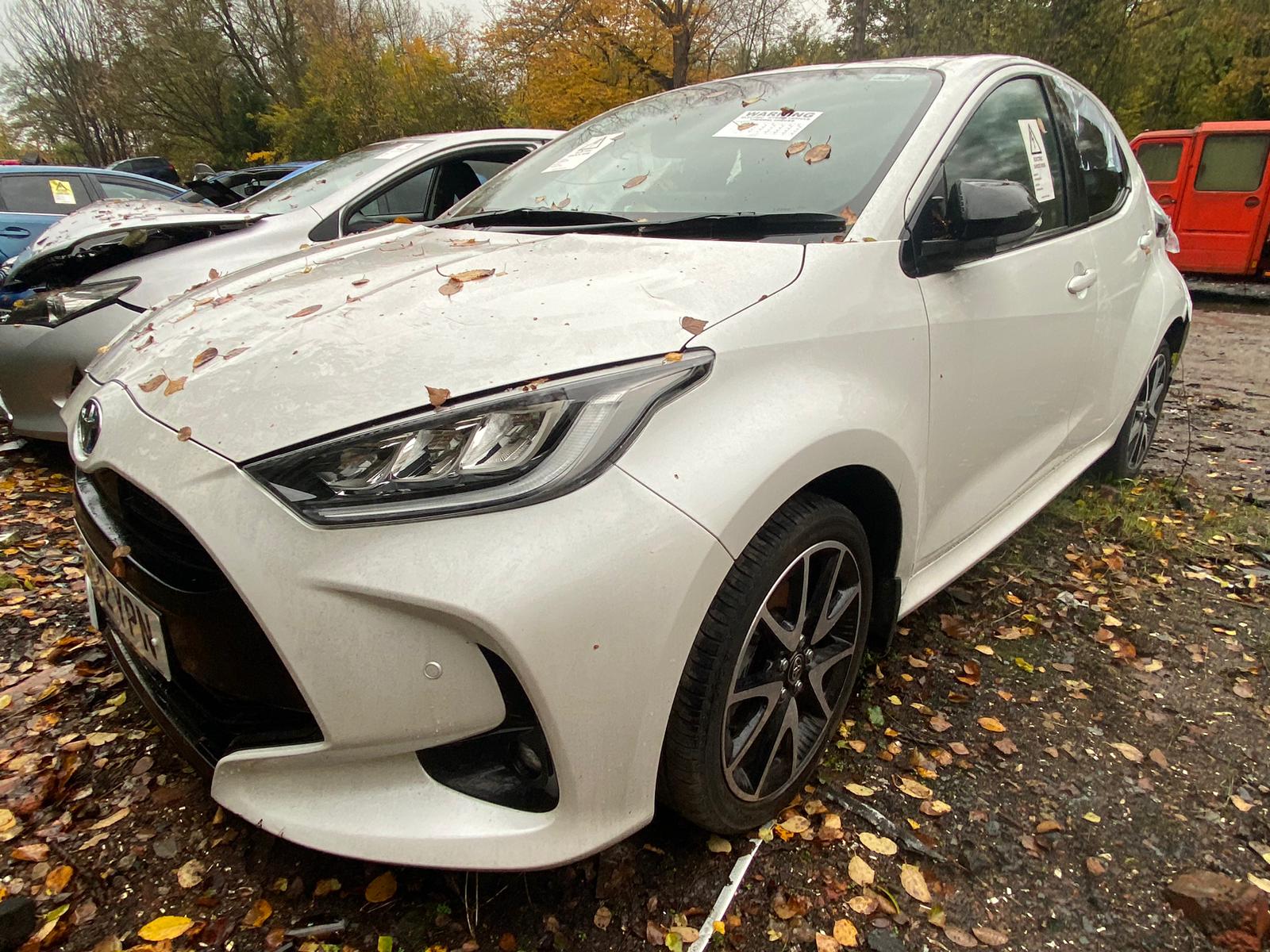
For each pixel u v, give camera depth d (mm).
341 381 1470
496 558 1313
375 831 1421
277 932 1567
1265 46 19844
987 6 14602
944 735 2182
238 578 1342
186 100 33500
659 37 19109
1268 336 8961
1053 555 3264
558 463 1374
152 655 1605
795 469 1586
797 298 1739
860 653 2061
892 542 2090
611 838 1471
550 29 19531
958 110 2307
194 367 1655
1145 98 20484
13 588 2869
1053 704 2340
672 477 1444
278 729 1492
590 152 2736
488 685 1378
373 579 1314
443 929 1580
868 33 17594
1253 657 2605
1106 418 3381
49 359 3518
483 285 1787
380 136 22625
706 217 2125
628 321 1576
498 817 1438
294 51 33281
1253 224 11117
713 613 1539
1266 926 1623
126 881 1683
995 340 2285
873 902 1671
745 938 1586
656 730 1472
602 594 1356
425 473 1354
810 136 2316
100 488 1718
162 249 3939
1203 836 1881
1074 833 1874
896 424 1897
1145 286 3516
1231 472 4383
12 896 1641
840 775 2020
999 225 2031
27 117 36875
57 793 1904
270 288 2041
